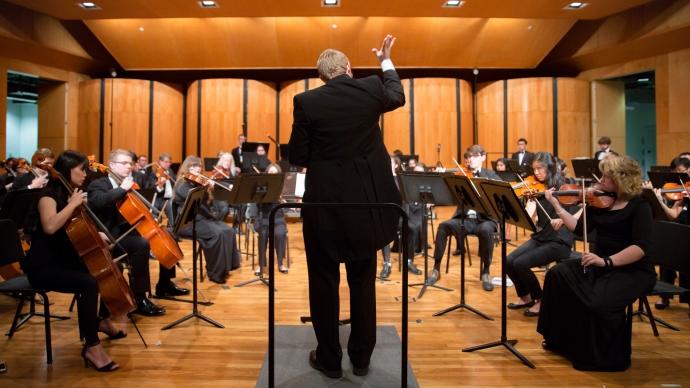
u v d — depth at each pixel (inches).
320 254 89.7
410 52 430.6
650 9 381.4
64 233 106.2
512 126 443.8
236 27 410.3
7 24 374.0
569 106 437.7
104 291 103.6
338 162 85.1
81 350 113.7
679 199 169.2
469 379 98.0
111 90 435.5
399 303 152.6
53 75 426.9
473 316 139.5
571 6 358.6
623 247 108.5
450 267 207.5
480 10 363.6
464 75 493.4
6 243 109.2
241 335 123.3
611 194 109.9
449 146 444.8
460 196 136.3
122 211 133.8
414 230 196.5
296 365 100.5
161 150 450.9
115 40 418.3
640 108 619.2
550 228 145.9
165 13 366.6
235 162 364.5
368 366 96.0
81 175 106.8
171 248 138.9
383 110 90.4
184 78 497.0
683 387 95.0
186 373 100.6
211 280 180.7
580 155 441.4
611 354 102.7
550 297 112.8
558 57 456.8
